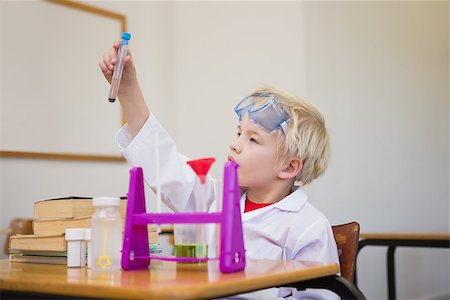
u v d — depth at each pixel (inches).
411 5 142.6
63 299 30.0
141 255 36.9
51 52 109.2
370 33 129.6
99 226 37.3
